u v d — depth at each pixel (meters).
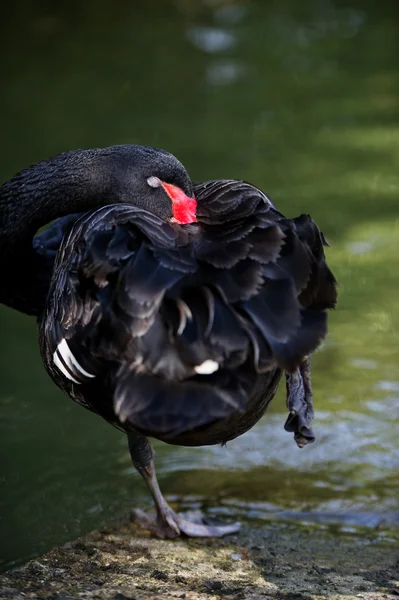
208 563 7.51
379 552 7.79
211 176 15.62
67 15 25.45
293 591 6.91
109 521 8.40
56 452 9.56
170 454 9.60
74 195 8.50
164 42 23.58
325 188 15.40
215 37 24.19
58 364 7.00
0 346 11.61
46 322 7.36
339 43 23.86
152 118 18.53
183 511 8.55
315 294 6.18
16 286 8.88
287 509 8.56
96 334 6.15
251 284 5.88
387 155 16.94
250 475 9.16
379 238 13.85
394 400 10.37
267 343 5.83
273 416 10.25
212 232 6.39
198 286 5.90
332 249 13.61
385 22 25.64
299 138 17.78
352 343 11.55
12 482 9.01
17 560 7.79
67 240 7.34
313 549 7.84
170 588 6.91
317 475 9.12
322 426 9.91
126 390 5.80
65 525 8.34
